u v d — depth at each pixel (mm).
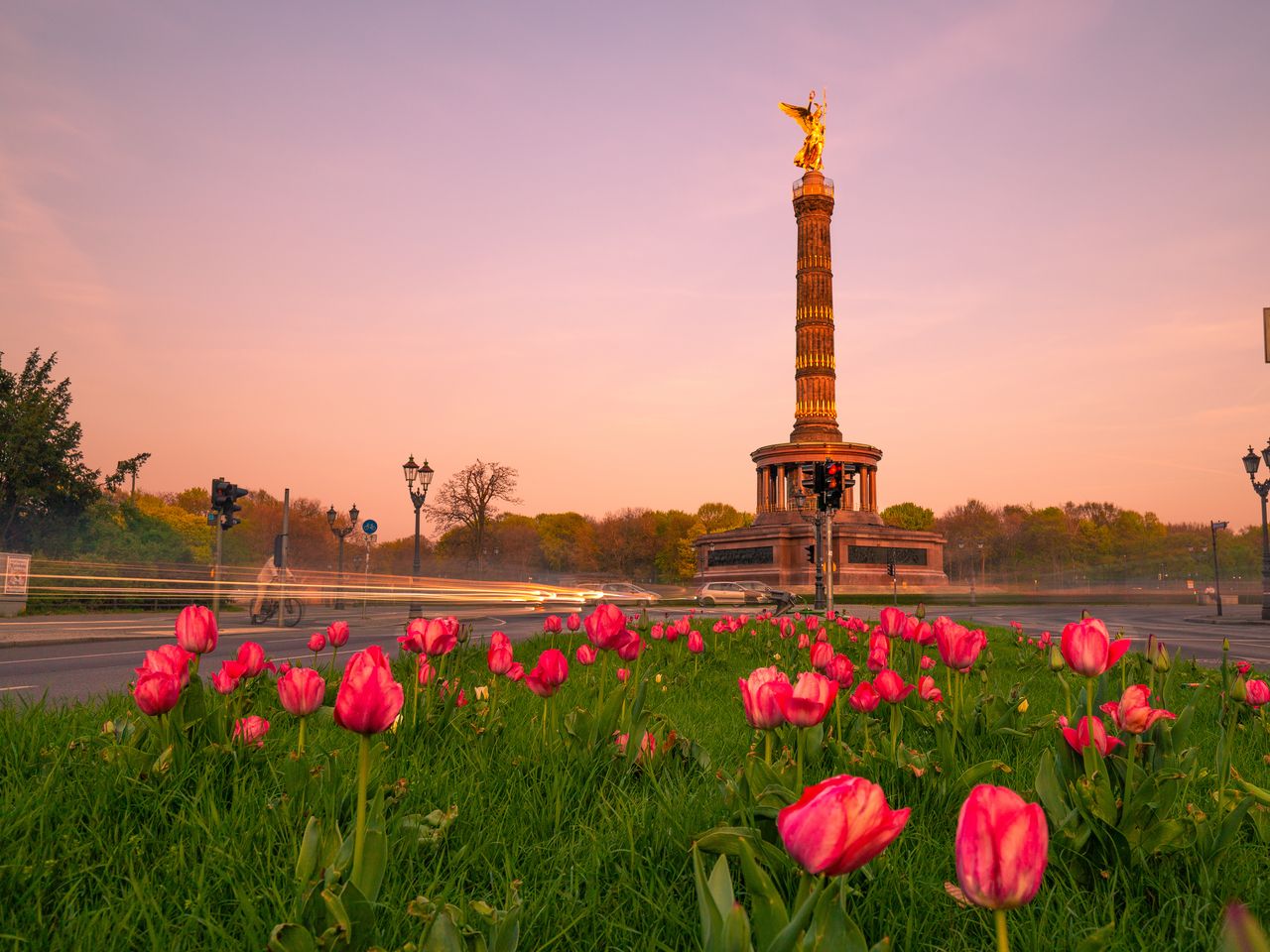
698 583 77562
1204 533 159375
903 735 5547
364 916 2148
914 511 150375
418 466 30641
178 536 46125
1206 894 2822
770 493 73500
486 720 4973
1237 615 49188
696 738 5730
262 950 2350
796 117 74688
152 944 2305
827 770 4270
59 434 38281
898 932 2600
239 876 2805
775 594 51031
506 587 53250
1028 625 33938
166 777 3510
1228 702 5438
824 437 71000
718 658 11570
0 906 2502
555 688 4215
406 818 3238
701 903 2037
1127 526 164375
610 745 4242
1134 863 2992
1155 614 49719
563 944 2539
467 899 2670
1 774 3855
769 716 2867
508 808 3588
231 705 4305
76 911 2545
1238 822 3094
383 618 31828
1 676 12523
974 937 2650
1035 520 153625
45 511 38469
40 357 38844
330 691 5574
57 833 3029
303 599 39219
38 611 31531
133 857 2893
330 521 49562
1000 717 5414
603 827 3396
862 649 11320
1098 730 3145
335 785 3326
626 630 4336
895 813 1432
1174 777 2990
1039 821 1324
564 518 144250
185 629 3824
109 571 38750
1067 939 2508
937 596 68312
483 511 79062
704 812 3402
